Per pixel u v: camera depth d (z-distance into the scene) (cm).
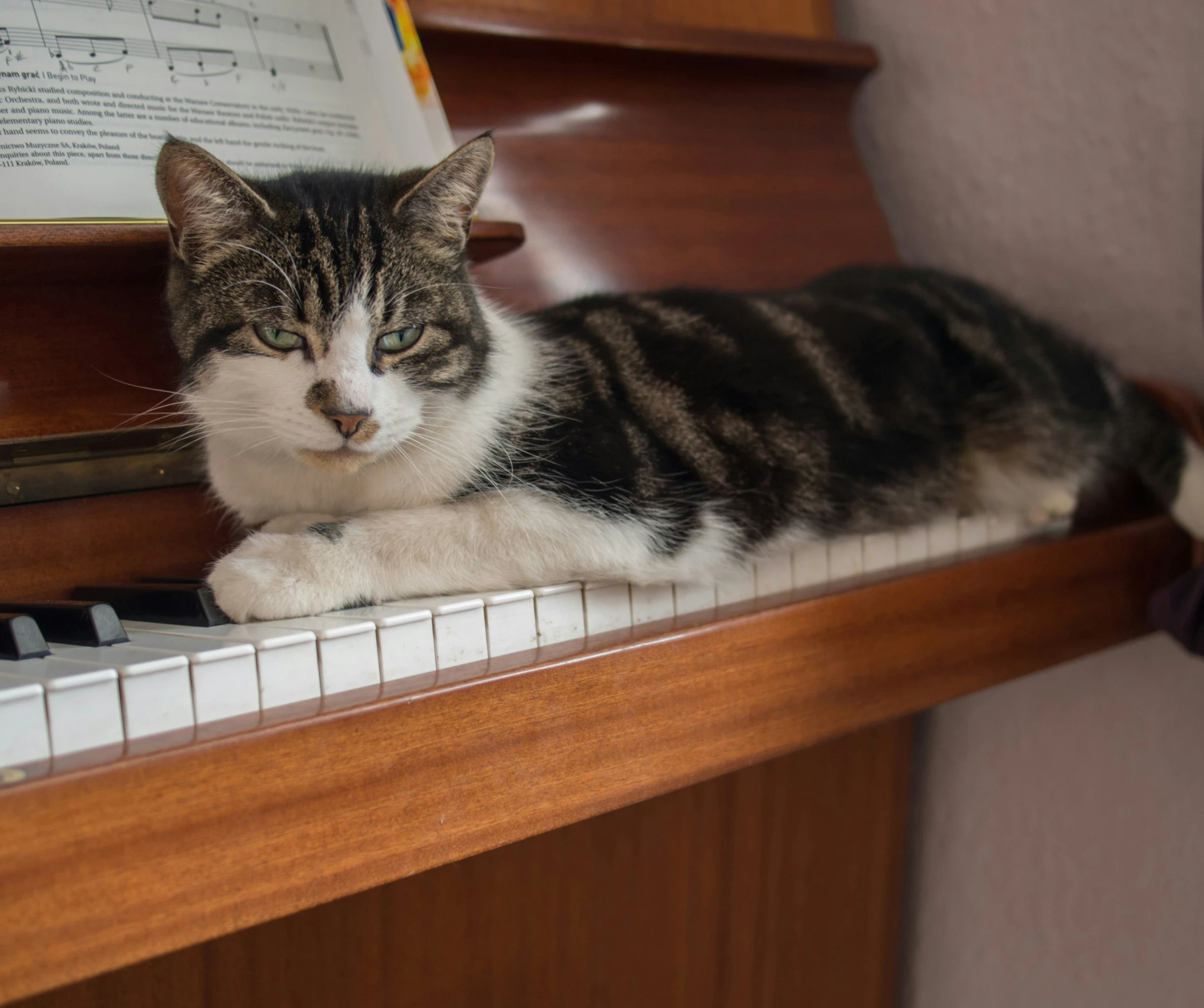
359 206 106
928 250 200
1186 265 161
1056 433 155
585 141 160
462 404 113
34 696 66
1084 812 176
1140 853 169
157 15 113
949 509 149
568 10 162
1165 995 168
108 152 106
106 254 101
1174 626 137
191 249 102
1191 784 161
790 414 131
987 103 185
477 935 153
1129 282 170
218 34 118
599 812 91
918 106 195
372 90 130
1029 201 182
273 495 114
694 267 167
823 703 109
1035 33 176
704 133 174
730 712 101
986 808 190
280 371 102
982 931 193
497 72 154
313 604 94
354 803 75
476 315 117
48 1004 120
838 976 194
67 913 62
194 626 89
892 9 195
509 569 103
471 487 111
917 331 151
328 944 140
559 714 87
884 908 198
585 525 106
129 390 110
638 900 168
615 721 92
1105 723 171
